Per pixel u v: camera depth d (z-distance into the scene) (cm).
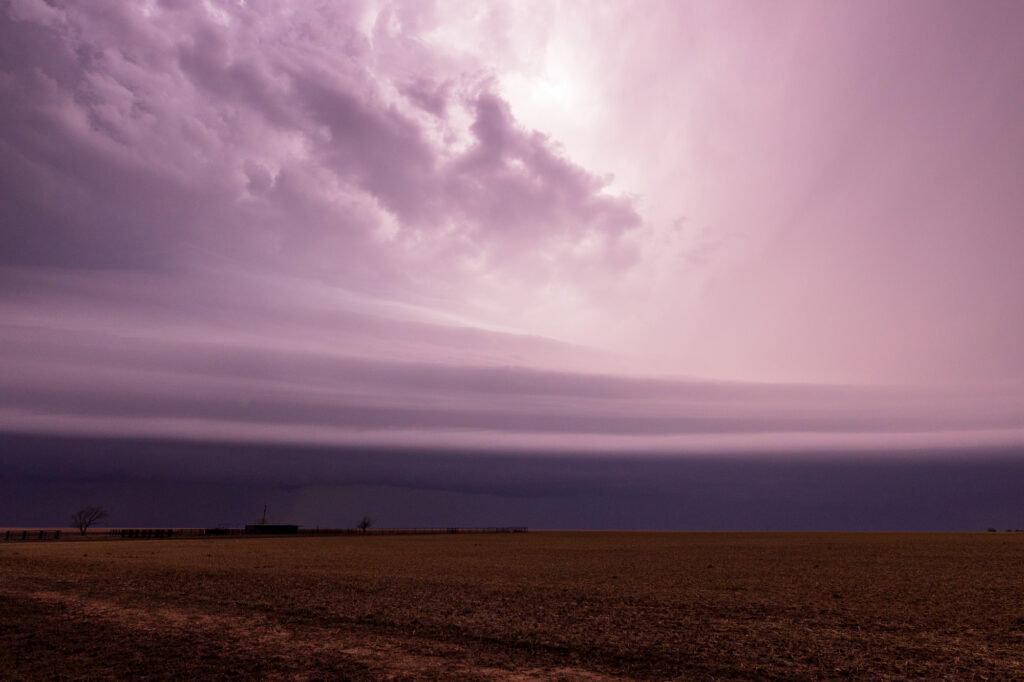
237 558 4944
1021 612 2456
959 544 7594
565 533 13962
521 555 5819
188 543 7506
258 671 1597
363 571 3966
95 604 2509
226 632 2017
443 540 9412
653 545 7800
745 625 2183
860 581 3541
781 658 1728
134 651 1786
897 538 9769
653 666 1647
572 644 1877
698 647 1845
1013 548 6662
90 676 1555
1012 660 1709
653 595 2920
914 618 2327
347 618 2252
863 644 1891
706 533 13775
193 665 1645
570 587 3212
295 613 2344
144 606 2470
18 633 2005
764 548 6988
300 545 7288
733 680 1534
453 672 1584
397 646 1845
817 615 2391
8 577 3353
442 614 2345
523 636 1984
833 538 9962
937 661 1702
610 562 4956
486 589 3097
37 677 1547
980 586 3294
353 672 1584
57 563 4206
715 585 3347
